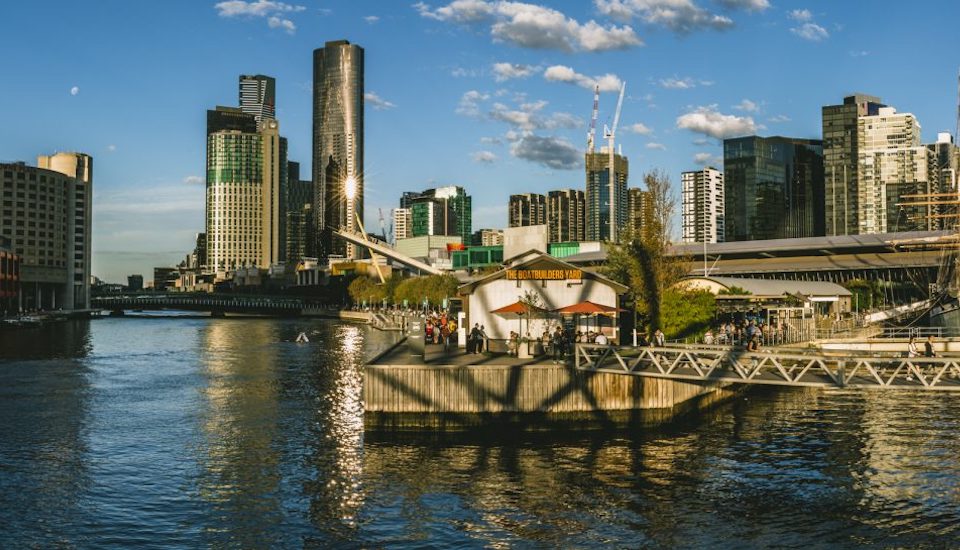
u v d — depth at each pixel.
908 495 32.53
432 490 33.53
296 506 31.66
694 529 28.67
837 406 54.09
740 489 33.41
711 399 54.09
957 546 27.06
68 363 89.19
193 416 51.62
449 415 44.38
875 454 39.31
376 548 27.08
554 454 39.50
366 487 34.09
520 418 44.66
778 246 157.38
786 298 83.94
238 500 32.50
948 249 131.75
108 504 32.12
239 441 43.53
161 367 84.00
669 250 70.12
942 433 44.28
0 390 65.00
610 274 71.56
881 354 53.47
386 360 48.34
